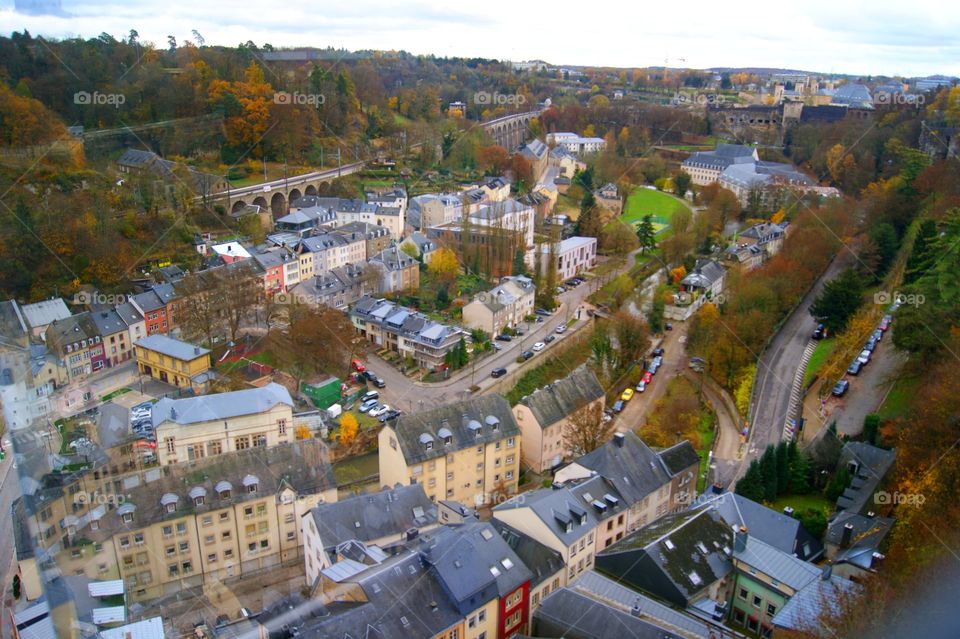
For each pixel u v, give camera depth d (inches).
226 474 3946.9
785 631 2738.7
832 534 3646.7
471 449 4537.4
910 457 3816.4
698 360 6486.2
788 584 3157.0
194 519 3782.0
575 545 3585.1
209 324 6648.6
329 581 3149.6
